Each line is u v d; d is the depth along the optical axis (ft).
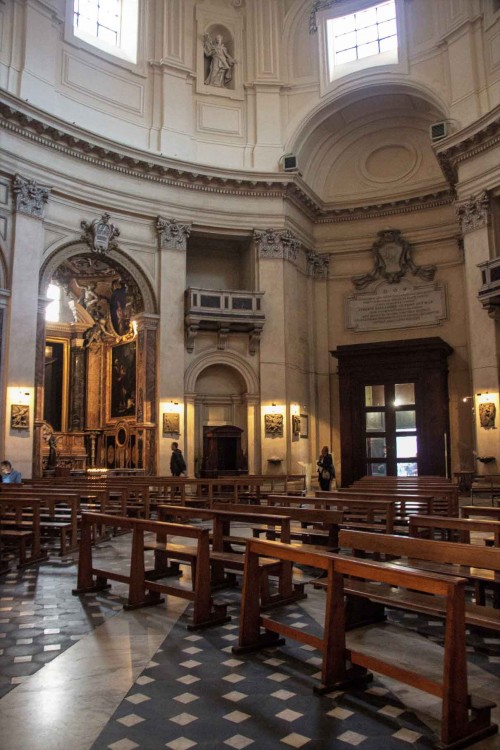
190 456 61.57
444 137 58.03
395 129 70.85
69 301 79.71
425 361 63.26
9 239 51.78
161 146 63.05
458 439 64.69
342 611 12.76
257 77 68.49
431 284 68.28
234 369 64.49
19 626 16.84
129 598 18.80
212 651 14.73
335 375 70.64
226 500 45.01
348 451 65.21
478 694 12.10
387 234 70.08
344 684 12.45
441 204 68.64
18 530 27.84
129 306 63.67
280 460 62.13
